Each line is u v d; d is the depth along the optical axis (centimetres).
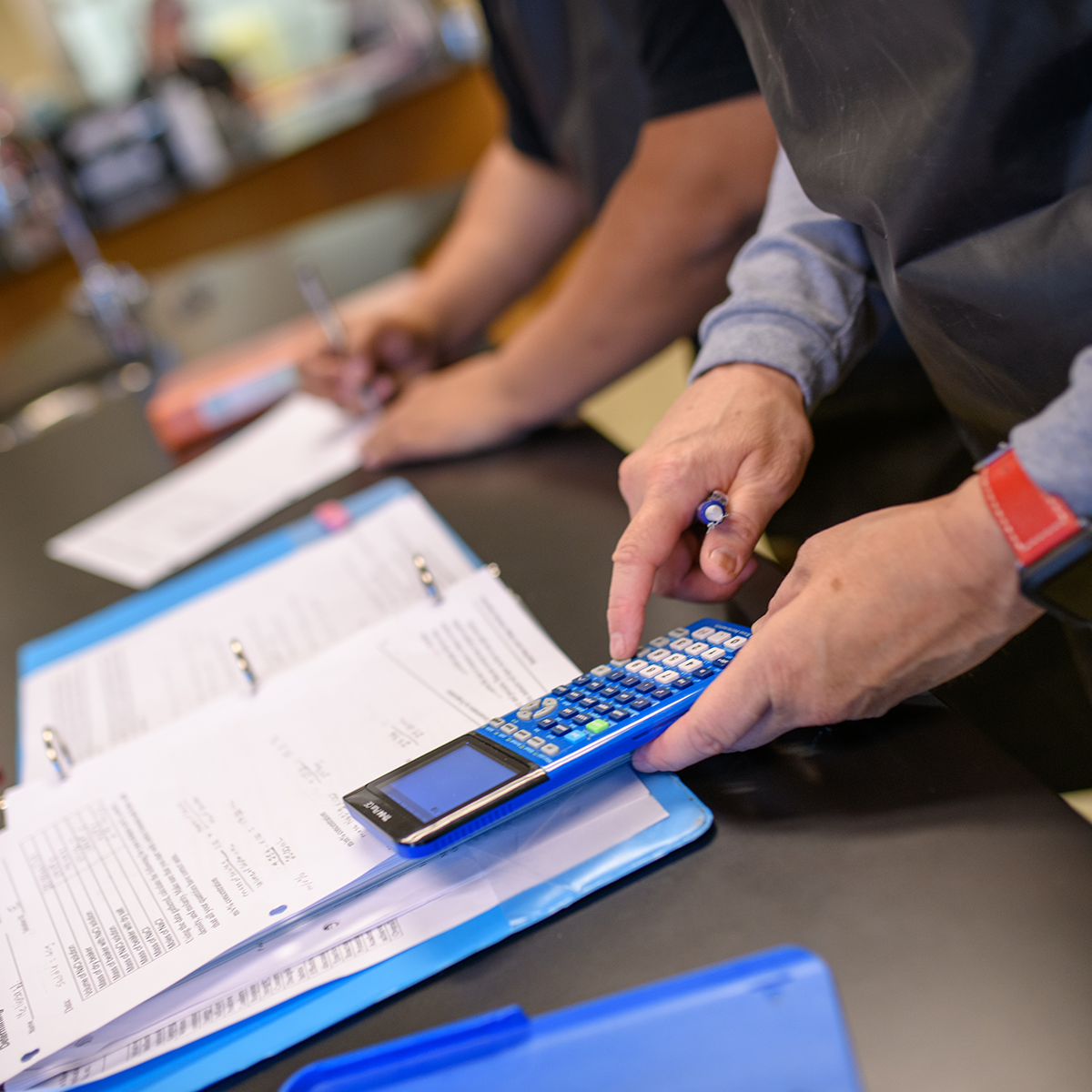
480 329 121
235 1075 39
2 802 57
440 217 174
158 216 291
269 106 346
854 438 75
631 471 56
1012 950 35
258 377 116
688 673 46
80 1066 40
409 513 82
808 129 53
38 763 63
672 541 50
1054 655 61
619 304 82
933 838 40
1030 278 45
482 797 41
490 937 41
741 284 62
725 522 50
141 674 71
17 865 51
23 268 276
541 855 44
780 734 47
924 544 40
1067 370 46
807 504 74
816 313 59
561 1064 29
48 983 43
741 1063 28
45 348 174
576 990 38
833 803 43
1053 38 40
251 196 305
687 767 47
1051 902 36
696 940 39
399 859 43
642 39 75
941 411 73
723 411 55
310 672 59
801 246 61
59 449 124
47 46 351
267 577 79
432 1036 30
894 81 46
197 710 59
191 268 199
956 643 41
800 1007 28
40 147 253
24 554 98
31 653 79
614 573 50
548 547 71
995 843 39
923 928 37
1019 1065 32
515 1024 30
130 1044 41
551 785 43
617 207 82
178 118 308
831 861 40
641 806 44
